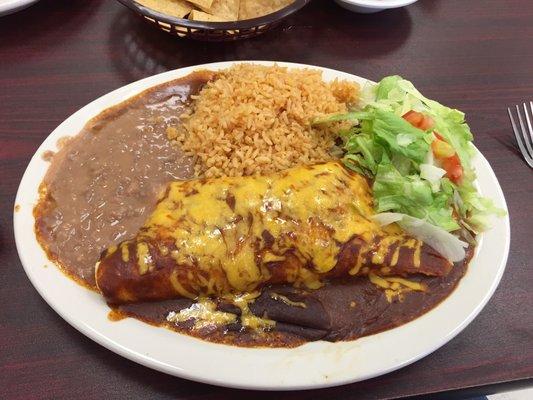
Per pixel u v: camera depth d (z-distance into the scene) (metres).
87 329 0.23
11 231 0.28
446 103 0.39
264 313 0.25
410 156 0.29
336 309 0.26
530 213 0.33
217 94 0.32
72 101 0.34
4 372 0.23
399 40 0.43
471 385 0.26
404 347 0.25
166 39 0.39
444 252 0.28
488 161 0.36
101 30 0.39
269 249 0.25
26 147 0.31
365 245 0.26
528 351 0.27
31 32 0.38
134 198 0.29
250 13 0.39
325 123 0.32
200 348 0.23
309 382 0.23
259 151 0.30
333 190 0.27
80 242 0.26
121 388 0.23
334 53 0.41
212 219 0.25
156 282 0.24
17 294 0.26
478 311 0.26
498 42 0.45
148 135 0.31
